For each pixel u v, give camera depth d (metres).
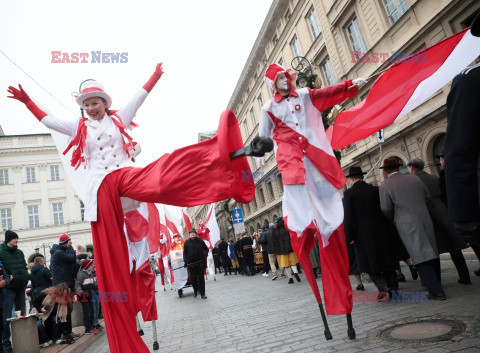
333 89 3.31
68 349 5.04
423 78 4.35
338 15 16.19
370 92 4.42
